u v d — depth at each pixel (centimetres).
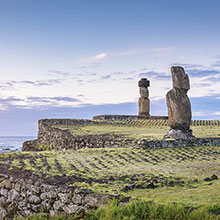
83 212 847
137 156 1769
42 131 3506
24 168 1418
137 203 804
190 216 712
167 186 1070
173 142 2067
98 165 1544
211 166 1487
